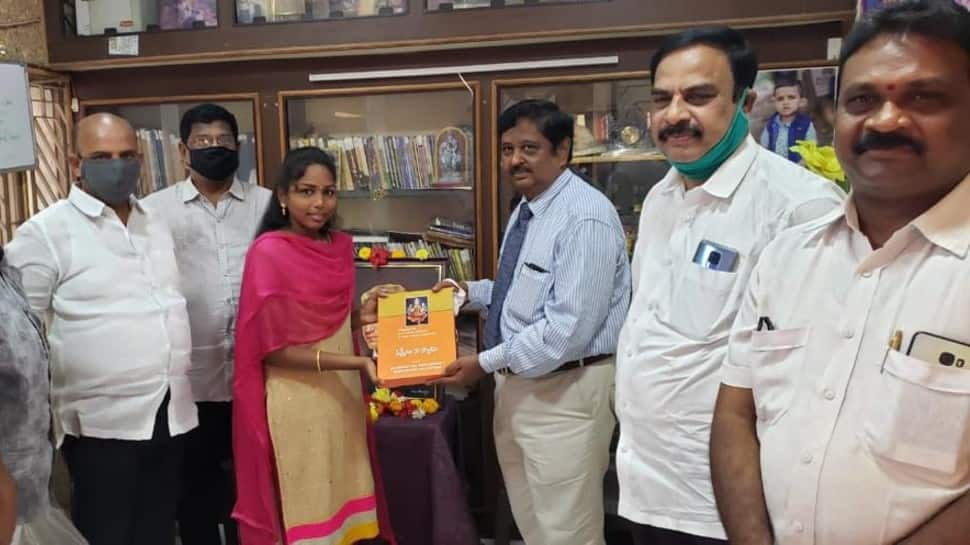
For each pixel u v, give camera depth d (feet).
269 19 8.60
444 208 9.40
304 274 6.57
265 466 6.64
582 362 6.61
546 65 8.14
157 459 6.84
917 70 2.69
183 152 7.99
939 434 2.71
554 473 6.76
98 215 6.47
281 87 8.74
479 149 8.48
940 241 2.79
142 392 6.62
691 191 4.84
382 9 8.37
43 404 5.48
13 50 8.39
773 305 3.32
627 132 8.49
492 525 9.11
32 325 5.43
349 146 9.16
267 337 6.46
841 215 3.17
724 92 4.59
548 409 6.70
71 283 6.36
